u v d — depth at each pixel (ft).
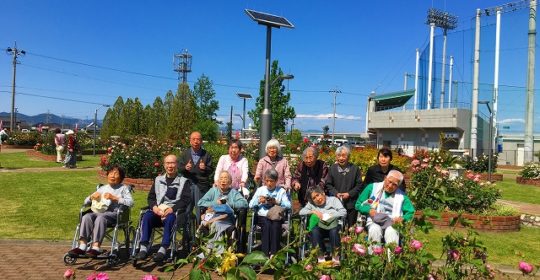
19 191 38.45
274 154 23.15
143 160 43.65
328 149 57.36
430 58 135.23
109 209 20.54
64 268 18.89
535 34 102.83
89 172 55.62
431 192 13.29
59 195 36.83
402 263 11.09
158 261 19.45
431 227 12.15
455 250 12.01
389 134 151.02
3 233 24.12
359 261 11.39
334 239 18.85
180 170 24.56
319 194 19.95
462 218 12.57
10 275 17.60
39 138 108.17
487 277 12.21
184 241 21.30
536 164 68.44
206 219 20.07
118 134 150.51
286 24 32.60
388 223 17.47
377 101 165.27
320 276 10.08
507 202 44.47
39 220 27.37
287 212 20.77
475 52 105.29
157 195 21.16
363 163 43.78
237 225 20.75
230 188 21.53
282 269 8.61
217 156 47.39
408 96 158.20
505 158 135.33
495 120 114.52
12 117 166.81
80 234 19.80
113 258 19.48
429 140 134.92
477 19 106.83
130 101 157.89
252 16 30.91
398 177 18.08
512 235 28.53
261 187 21.39
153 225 20.70
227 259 8.48
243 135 102.42
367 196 18.89
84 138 102.73
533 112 104.42
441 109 127.85
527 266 11.49
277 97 96.58
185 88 144.66
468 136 124.36
